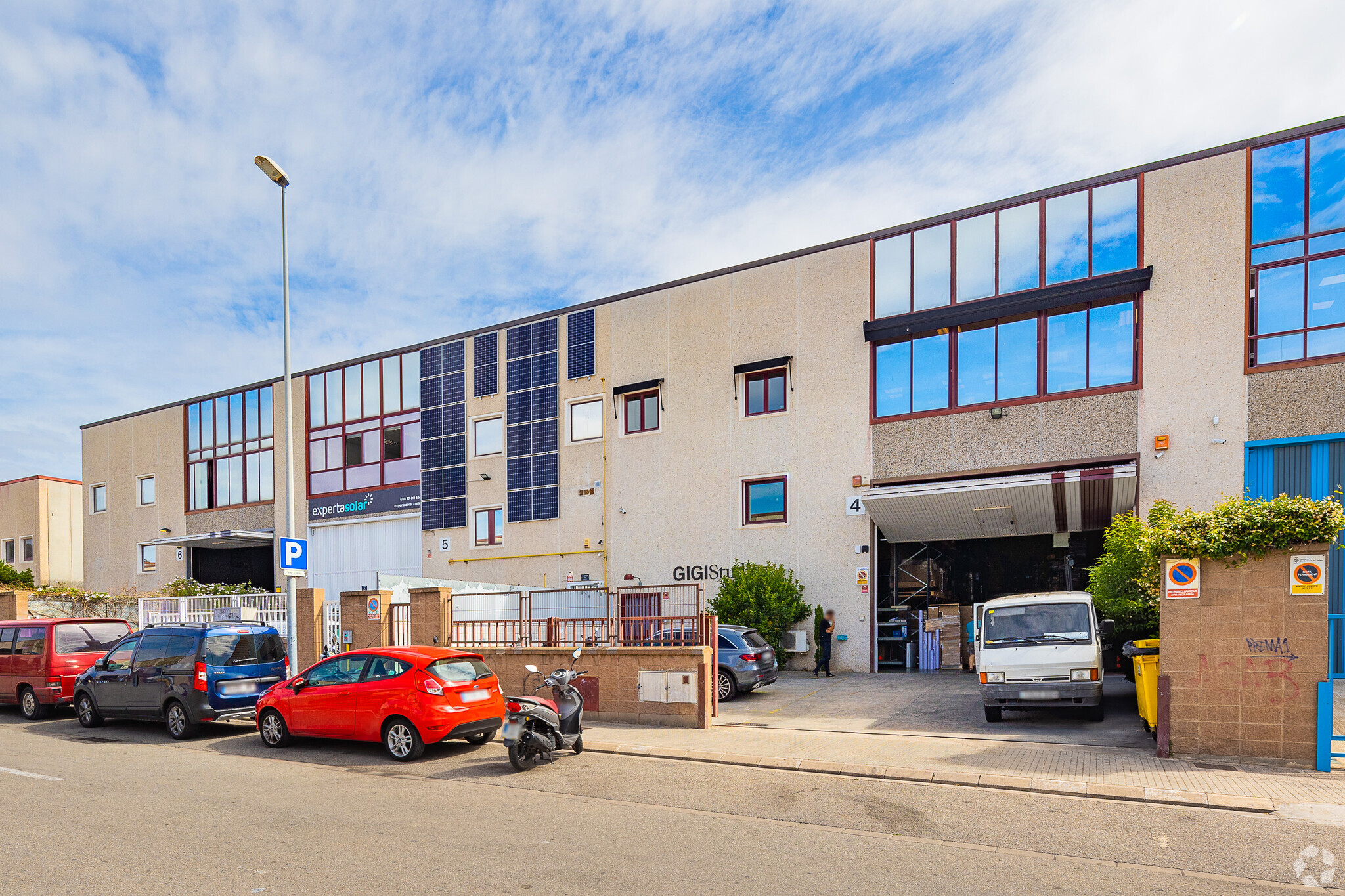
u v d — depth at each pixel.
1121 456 16.75
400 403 28.02
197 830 7.24
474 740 11.70
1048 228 17.89
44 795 8.73
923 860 6.22
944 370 18.88
